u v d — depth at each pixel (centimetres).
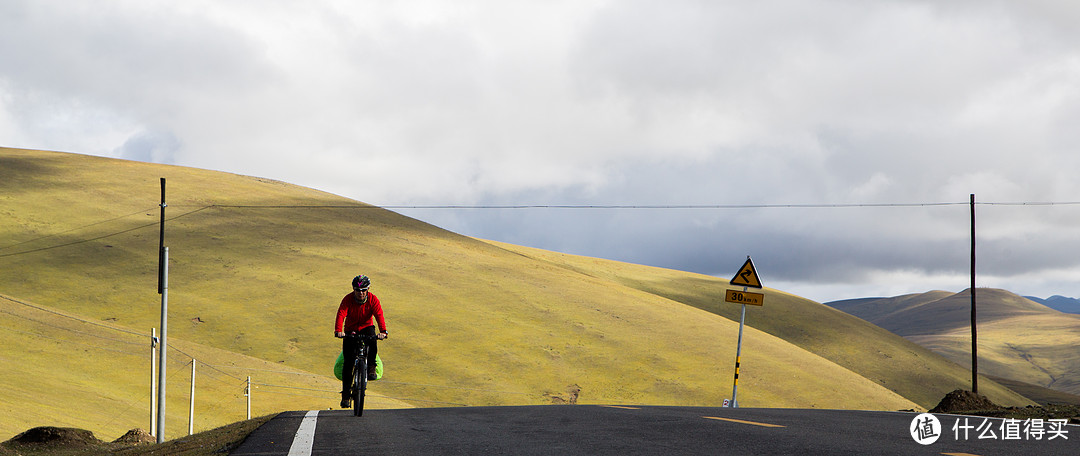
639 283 15988
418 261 10644
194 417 5675
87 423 4738
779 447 796
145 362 6681
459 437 879
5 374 5566
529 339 8681
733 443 824
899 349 14475
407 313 8894
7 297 7612
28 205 10744
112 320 7931
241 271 9444
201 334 7894
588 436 885
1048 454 777
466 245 12094
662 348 8994
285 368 7238
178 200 11844
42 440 2097
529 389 7656
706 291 16338
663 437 875
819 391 8481
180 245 10025
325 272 9712
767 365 8969
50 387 5516
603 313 9819
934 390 12812
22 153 13788
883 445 816
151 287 8794
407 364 7856
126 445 2198
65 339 6794
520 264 11512
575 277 11462
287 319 8400
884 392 8956
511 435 896
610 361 8462
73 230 10131
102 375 6194
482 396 7412
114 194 11725
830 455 742
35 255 9219
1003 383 19912
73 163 13212
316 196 13550
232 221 11175
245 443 843
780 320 14988
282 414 1217
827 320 15362
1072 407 1423
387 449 782
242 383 6600
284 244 10531
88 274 8925
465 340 8462
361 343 1217
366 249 10812
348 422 1058
